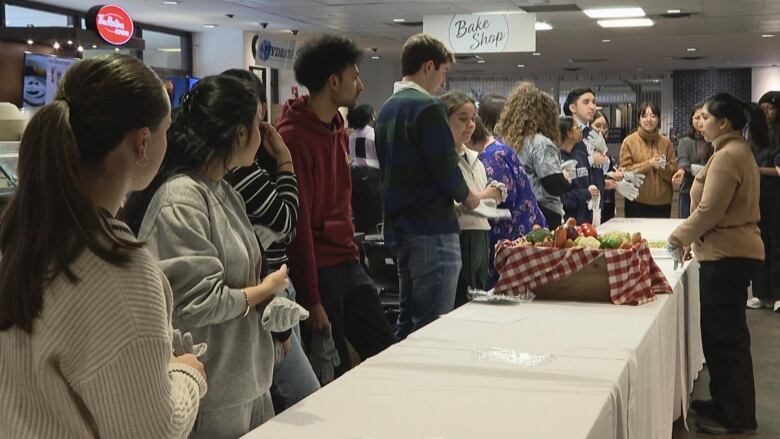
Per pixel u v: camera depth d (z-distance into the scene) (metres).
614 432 2.03
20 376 1.23
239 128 1.91
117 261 1.22
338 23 12.23
